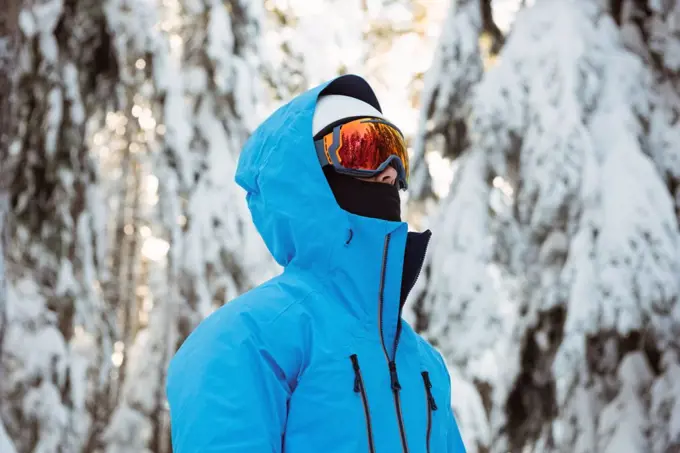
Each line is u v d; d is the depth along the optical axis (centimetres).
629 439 328
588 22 383
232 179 539
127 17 531
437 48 486
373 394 113
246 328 112
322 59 686
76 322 467
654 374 341
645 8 391
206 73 551
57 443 438
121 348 704
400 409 116
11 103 450
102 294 498
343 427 110
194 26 560
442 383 131
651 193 337
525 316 373
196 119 545
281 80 601
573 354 342
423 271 458
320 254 120
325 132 129
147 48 539
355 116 129
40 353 446
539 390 374
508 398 380
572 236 349
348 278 119
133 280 707
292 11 696
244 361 110
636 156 345
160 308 547
